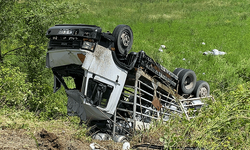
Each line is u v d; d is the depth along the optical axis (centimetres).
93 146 519
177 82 847
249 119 579
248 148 544
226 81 1048
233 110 602
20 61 884
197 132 550
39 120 638
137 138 615
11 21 859
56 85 682
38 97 745
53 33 605
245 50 1916
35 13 848
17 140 460
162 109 802
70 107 679
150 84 742
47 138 487
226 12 2923
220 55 1830
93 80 594
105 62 604
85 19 2486
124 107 727
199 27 2448
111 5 3288
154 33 2272
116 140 622
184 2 3516
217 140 554
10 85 658
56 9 908
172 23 2595
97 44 584
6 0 842
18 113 588
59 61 617
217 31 2325
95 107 609
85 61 570
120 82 644
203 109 622
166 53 1823
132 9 3189
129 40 657
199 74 1470
